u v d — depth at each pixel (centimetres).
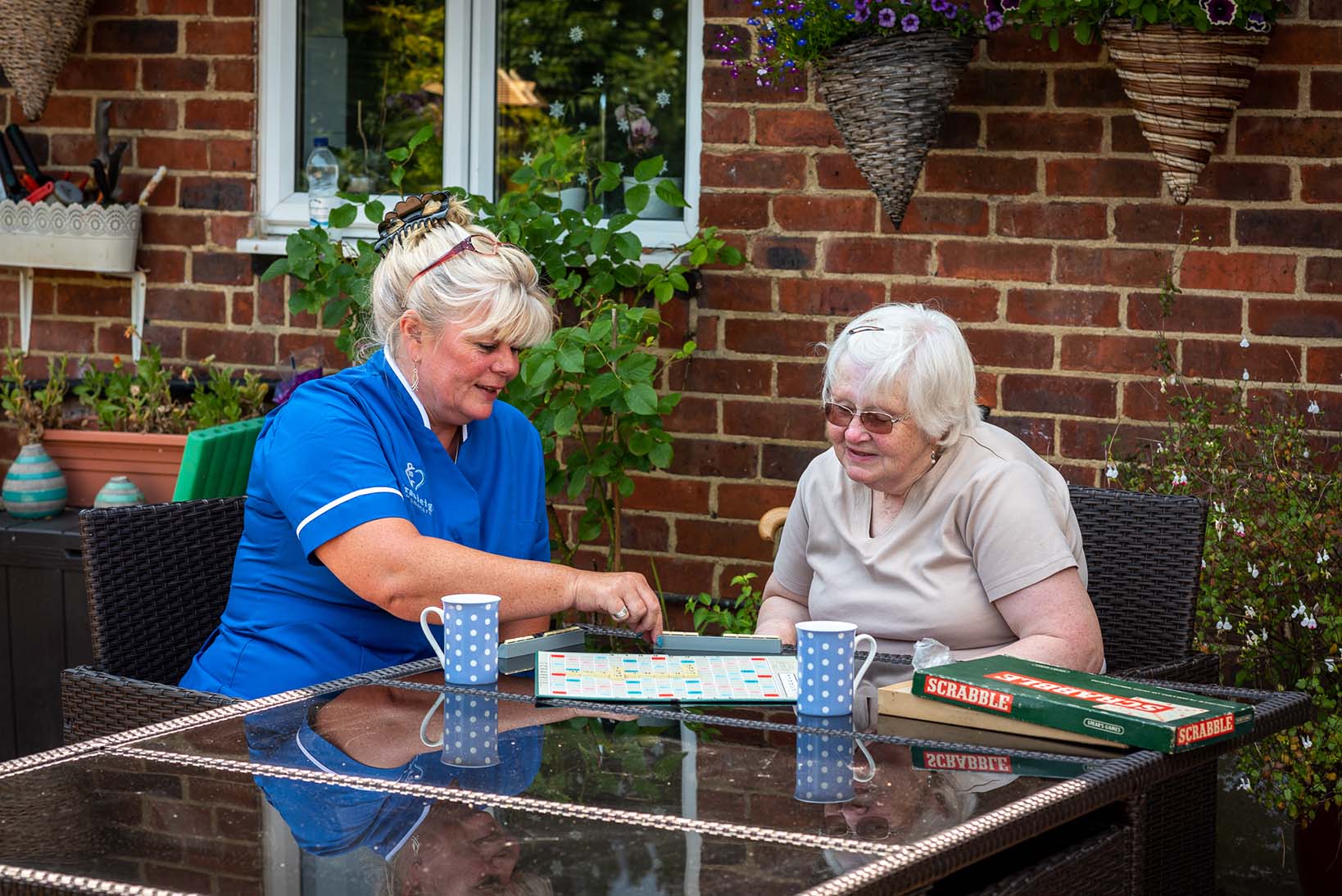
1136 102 329
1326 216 333
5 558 362
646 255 379
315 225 374
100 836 141
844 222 364
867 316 241
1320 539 305
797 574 272
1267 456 324
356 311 364
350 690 199
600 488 373
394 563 221
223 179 409
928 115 339
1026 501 233
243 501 276
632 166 395
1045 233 350
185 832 142
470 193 402
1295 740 290
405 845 138
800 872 131
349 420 234
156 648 259
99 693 231
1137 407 348
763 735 177
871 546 247
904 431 234
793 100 365
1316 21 328
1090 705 173
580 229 359
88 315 422
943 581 239
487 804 150
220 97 407
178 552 264
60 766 163
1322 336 336
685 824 143
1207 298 342
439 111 407
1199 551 269
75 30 408
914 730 180
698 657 219
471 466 254
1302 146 332
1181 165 328
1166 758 166
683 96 389
